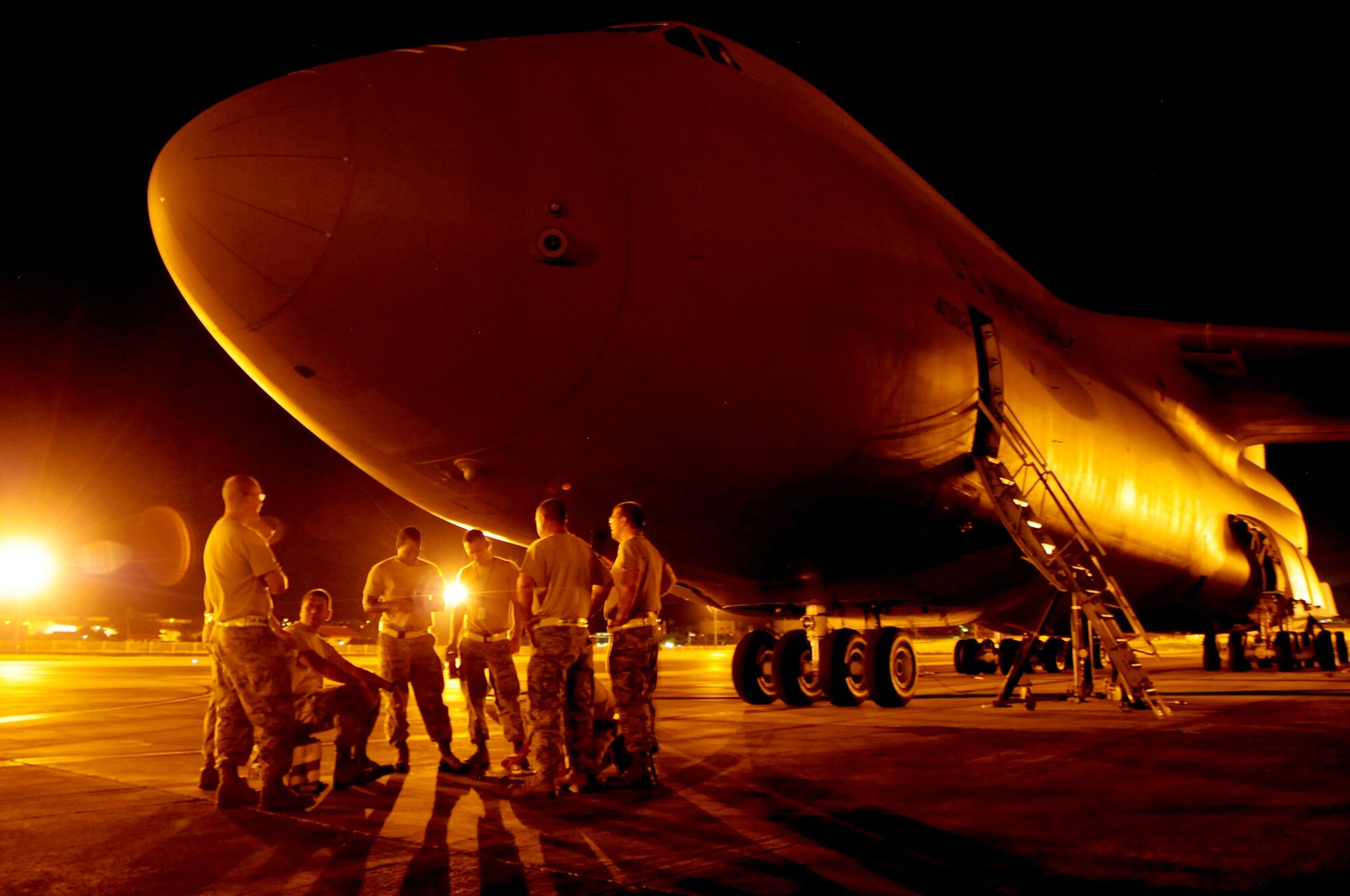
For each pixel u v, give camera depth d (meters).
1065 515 9.37
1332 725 7.30
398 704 5.80
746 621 11.15
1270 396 16.75
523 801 4.62
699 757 5.88
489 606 6.01
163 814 4.36
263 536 4.72
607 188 6.50
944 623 12.02
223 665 4.49
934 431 8.48
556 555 4.93
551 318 6.32
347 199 5.90
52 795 4.88
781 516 8.03
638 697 4.96
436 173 6.07
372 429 6.82
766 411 7.21
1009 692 9.22
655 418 6.90
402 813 4.35
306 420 7.13
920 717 8.31
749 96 7.98
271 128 5.95
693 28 8.54
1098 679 15.70
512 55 6.93
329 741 7.29
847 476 8.02
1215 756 5.58
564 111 6.68
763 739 6.67
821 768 5.31
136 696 13.28
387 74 6.40
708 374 6.86
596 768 4.93
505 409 6.59
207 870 3.30
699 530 7.98
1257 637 18.75
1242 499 17.17
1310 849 3.33
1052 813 3.98
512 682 6.04
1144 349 14.77
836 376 7.43
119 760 6.33
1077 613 9.65
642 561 5.05
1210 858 3.22
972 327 8.97
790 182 7.46
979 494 9.39
